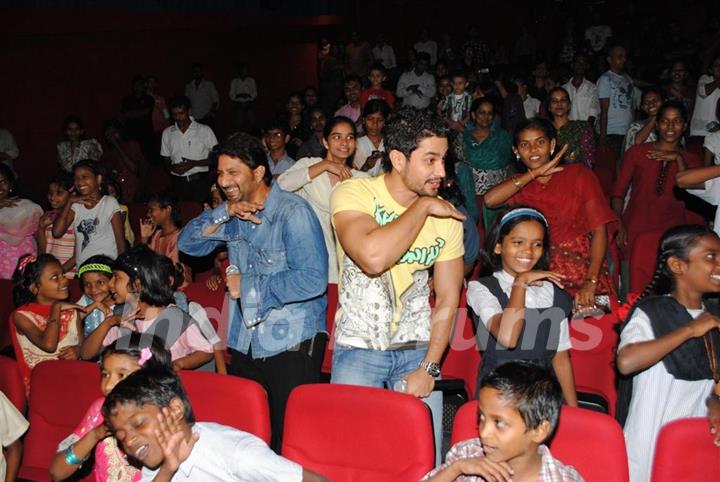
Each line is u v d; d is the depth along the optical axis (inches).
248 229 137.0
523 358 123.6
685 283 116.3
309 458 117.8
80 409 136.1
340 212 117.6
